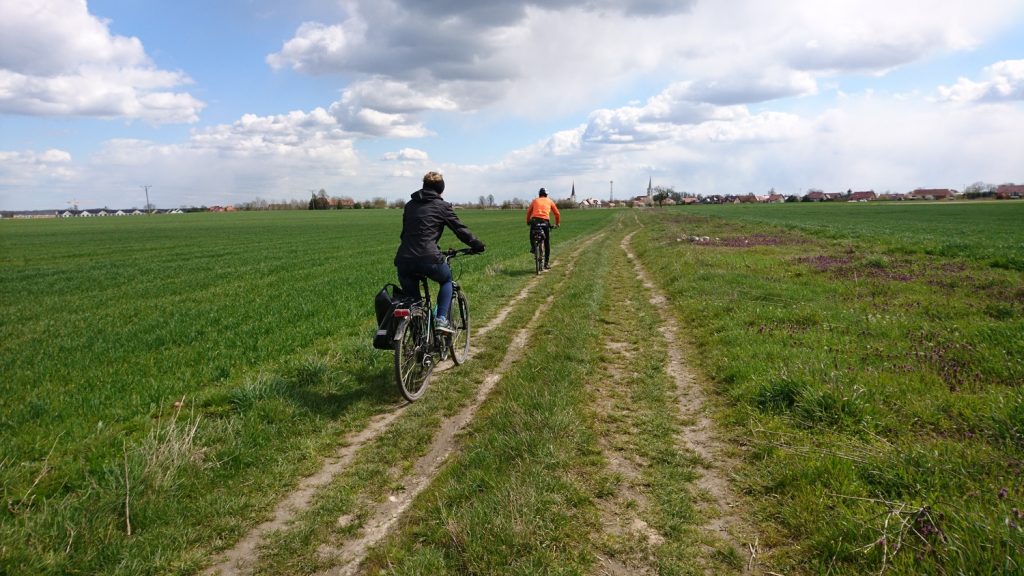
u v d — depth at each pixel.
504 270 15.79
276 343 7.42
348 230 49.78
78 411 4.92
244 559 3.11
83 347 7.35
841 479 3.42
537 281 13.62
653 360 6.56
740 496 3.52
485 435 4.40
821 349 6.05
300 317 9.26
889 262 12.73
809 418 4.46
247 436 4.45
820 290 9.80
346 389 5.86
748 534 3.12
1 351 7.16
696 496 3.54
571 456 3.95
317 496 3.74
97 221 93.94
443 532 3.14
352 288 12.55
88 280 15.88
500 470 3.76
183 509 3.49
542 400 4.89
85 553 3.01
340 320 8.94
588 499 3.44
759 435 4.27
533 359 6.47
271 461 4.19
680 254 16.56
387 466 4.18
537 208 14.89
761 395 4.90
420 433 4.72
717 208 109.56
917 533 2.77
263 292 12.35
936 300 8.29
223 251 27.27
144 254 26.33
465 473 3.80
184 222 80.12
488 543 2.96
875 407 4.37
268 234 44.88
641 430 4.57
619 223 52.44
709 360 6.35
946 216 59.44
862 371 5.17
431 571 2.83
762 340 6.60
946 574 2.48
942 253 14.64
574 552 2.95
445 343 6.32
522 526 3.06
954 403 4.38
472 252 6.43
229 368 6.29
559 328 8.02
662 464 3.97
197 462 3.99
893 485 3.30
